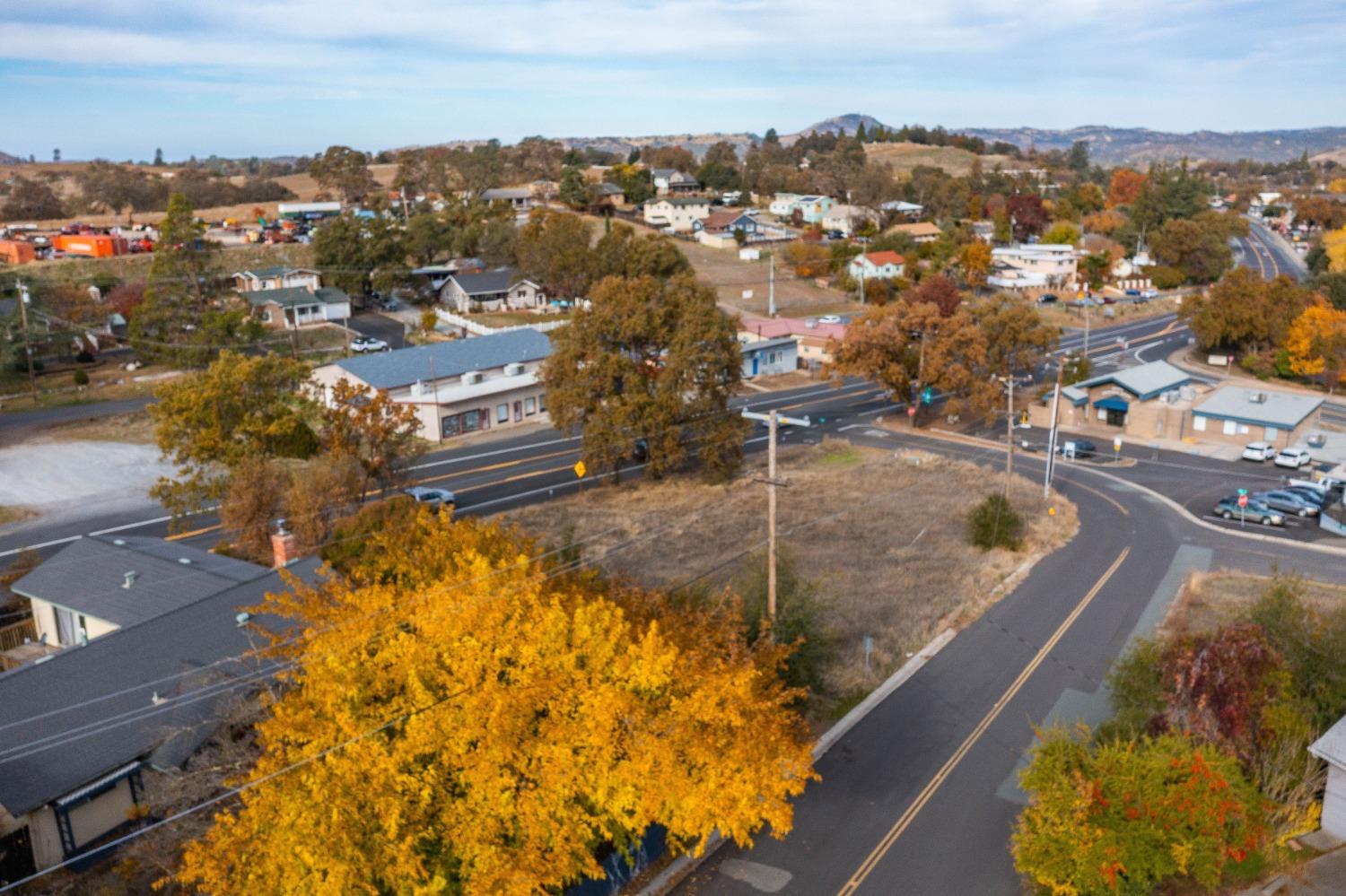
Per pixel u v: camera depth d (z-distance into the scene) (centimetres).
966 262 13112
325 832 1578
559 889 1952
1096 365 9331
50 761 2194
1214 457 6347
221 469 4956
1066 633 3572
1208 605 3800
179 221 8525
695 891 2170
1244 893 2066
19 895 2055
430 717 1755
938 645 3469
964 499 5347
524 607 1981
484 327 9725
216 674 2498
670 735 1805
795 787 1892
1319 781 2303
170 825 2077
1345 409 7675
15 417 6781
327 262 10912
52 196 17500
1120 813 2027
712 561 4219
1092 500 5422
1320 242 15500
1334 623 2695
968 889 2169
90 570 3288
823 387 8612
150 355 8388
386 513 3862
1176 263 14675
